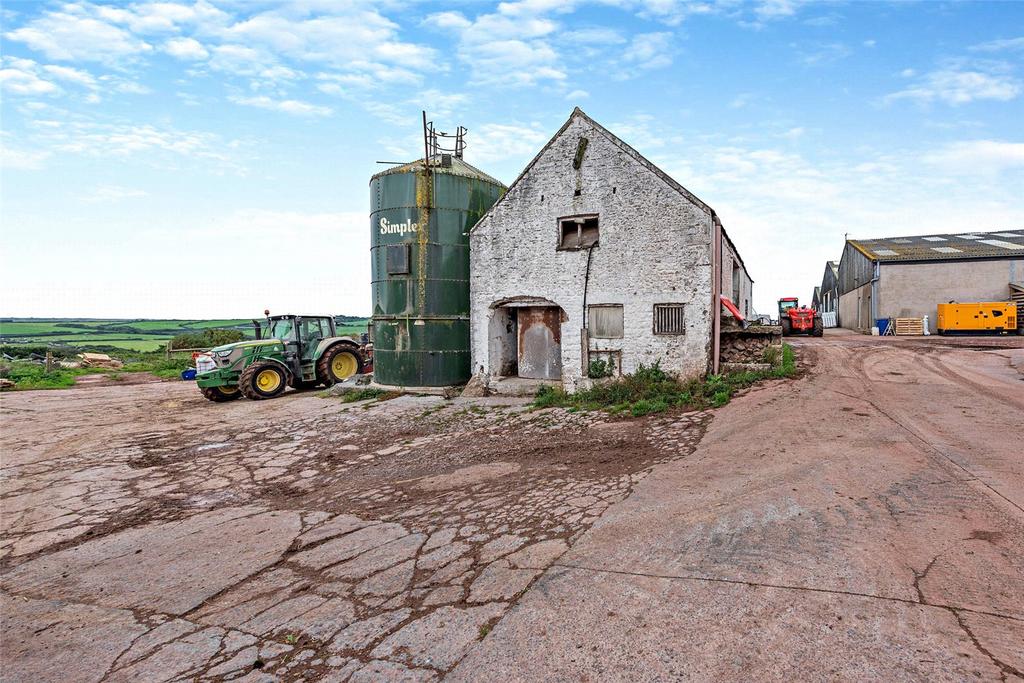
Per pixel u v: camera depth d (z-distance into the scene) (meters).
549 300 13.24
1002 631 3.25
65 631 4.34
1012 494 5.07
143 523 6.56
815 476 5.85
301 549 5.49
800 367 13.35
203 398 17.17
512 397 13.55
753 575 4.05
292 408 14.17
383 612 4.19
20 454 10.02
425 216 14.52
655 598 3.89
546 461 7.64
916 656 3.08
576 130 12.82
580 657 3.36
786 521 4.84
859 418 8.27
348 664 3.58
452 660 3.49
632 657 3.31
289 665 3.64
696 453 7.18
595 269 12.68
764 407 9.34
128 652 3.98
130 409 15.12
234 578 5.00
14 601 4.88
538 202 13.28
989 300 25.61
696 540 4.66
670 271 11.99
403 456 8.82
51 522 6.70
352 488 7.38
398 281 14.76
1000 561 3.97
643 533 4.91
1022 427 7.41
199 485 7.98
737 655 3.23
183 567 5.30
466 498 6.44
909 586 3.75
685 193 11.77
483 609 4.04
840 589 3.78
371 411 12.86
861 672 3.00
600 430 9.11
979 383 10.94
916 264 26.47
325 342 18.02
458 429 10.43
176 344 35.91
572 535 5.06
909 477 5.66
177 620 4.38
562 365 13.05
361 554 5.23
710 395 10.67
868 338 22.84
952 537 4.36
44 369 25.08
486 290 14.01
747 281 21.75
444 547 5.16
